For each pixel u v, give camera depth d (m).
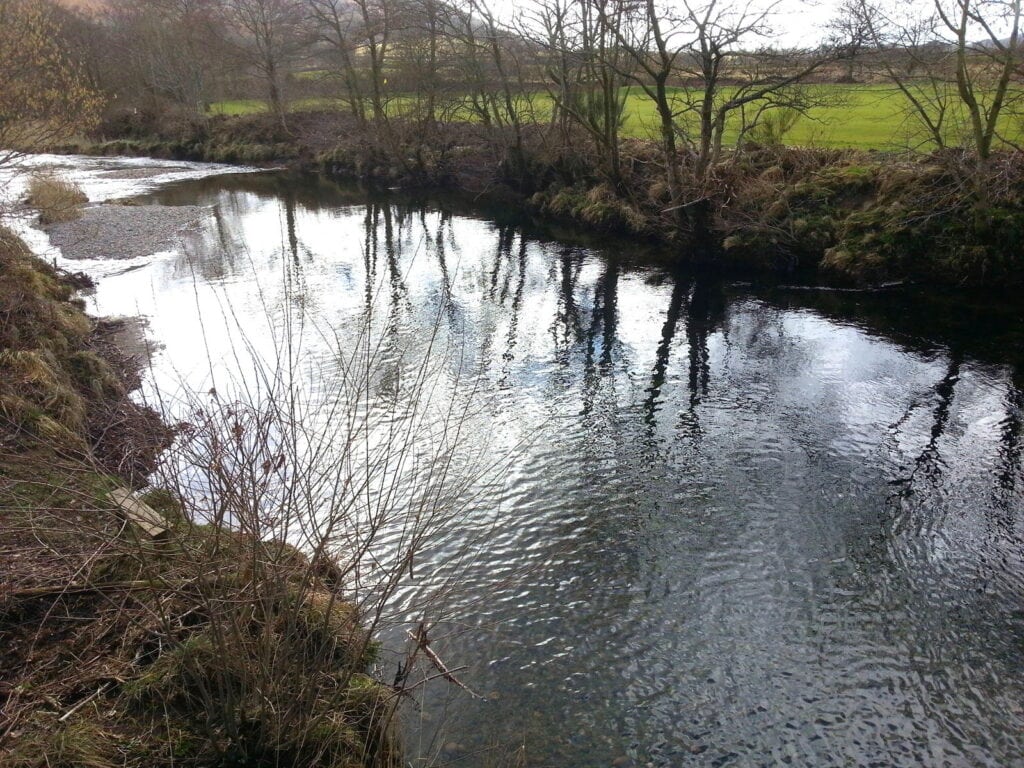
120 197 33.84
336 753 5.28
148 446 6.94
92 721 5.12
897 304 17.11
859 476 10.36
